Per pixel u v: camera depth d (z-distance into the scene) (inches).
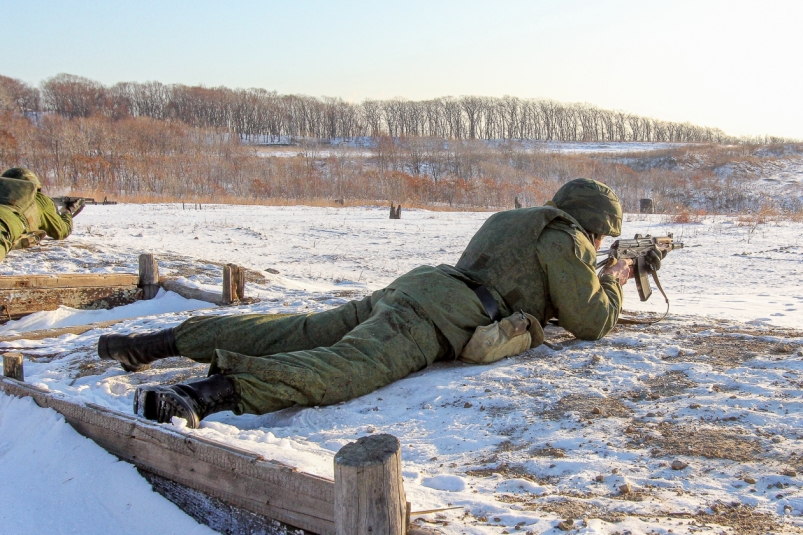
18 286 370.0
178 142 2760.8
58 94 4276.6
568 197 237.1
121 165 2087.8
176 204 1305.4
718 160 2544.3
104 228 792.9
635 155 2834.6
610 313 224.8
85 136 2447.1
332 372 186.2
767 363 202.5
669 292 442.3
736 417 160.4
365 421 176.6
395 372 198.2
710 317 299.6
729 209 1841.8
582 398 181.3
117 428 145.3
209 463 124.1
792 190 2047.2
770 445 142.9
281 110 4571.9
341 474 93.6
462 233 850.1
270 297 393.4
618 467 137.6
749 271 527.8
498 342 208.2
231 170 2057.1
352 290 420.2
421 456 153.3
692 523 109.7
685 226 904.9
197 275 466.3
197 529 122.4
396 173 1909.4
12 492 141.2
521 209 228.8
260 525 115.0
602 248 633.6
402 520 97.3
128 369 220.5
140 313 384.5
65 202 534.0
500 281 217.9
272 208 1250.6
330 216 1091.3
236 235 789.2
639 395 182.9
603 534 104.4
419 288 209.8
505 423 168.9
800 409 162.6
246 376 172.2
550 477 136.1
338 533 95.4
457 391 190.5
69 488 139.0
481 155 2716.5
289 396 178.7
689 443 147.4
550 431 161.3
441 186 1798.7
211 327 212.4
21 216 469.4
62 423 159.2
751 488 124.6
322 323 213.9
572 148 4020.7
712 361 208.4
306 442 160.9
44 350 287.7
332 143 4237.2
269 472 113.8
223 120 4471.0
